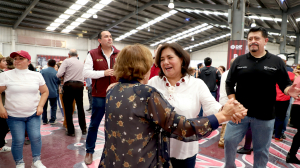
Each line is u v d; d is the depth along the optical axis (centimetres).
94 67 247
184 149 133
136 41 2023
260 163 187
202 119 95
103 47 251
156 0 1270
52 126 417
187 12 1532
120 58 105
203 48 2589
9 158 260
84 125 363
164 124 94
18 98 206
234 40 626
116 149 100
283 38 1109
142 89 97
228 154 194
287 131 420
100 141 331
